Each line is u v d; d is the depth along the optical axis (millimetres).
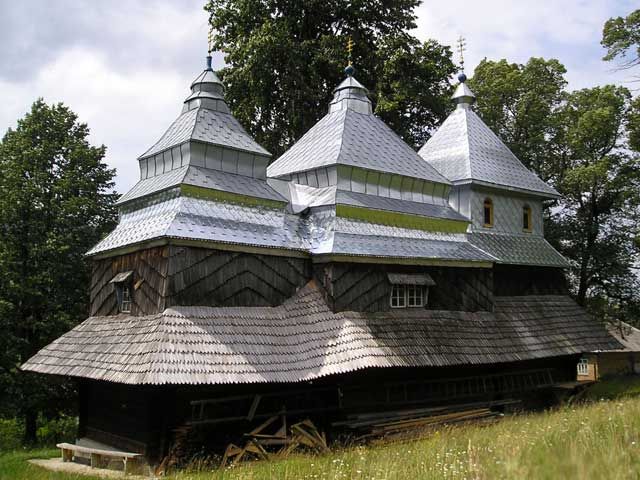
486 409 21469
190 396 15898
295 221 19531
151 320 16109
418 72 35562
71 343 18656
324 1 35969
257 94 33594
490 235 25625
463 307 21391
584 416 16281
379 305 19031
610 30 29828
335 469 12617
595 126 32844
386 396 18875
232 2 35781
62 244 28609
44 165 30219
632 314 35219
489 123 37438
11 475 14805
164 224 16812
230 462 15578
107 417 17906
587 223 34875
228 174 18953
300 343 17172
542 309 25078
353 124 22359
